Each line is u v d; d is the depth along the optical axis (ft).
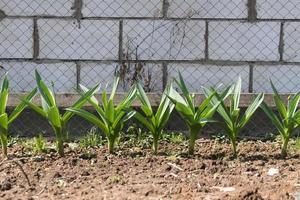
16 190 15.16
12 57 24.35
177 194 14.78
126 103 19.20
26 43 24.30
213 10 24.11
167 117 19.12
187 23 24.14
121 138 21.20
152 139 21.17
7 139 20.22
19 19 24.17
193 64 24.29
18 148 20.06
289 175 16.85
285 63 24.31
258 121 22.74
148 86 24.18
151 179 16.26
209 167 17.58
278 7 24.11
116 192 14.94
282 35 24.22
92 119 18.92
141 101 19.27
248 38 24.22
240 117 22.49
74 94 22.43
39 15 24.16
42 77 24.39
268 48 24.26
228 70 24.34
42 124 22.59
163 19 24.11
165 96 19.26
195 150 19.99
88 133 21.70
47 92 18.88
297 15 24.13
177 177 16.51
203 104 18.80
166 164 17.79
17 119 22.61
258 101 19.26
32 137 22.30
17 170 17.03
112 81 24.29
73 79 24.36
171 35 24.17
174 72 24.25
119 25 24.16
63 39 24.27
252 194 14.21
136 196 14.58
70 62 24.32
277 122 19.13
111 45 24.23
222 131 22.09
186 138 21.84
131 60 24.22
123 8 24.11
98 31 24.22
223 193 14.85
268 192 14.92
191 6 24.11
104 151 19.63
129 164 17.83
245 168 17.56
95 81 24.32
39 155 18.92
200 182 15.94
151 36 24.18
